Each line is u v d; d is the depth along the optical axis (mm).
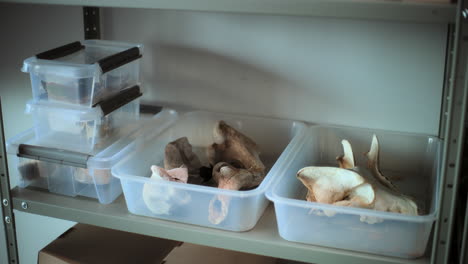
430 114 1220
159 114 1344
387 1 835
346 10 853
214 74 1360
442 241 914
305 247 977
